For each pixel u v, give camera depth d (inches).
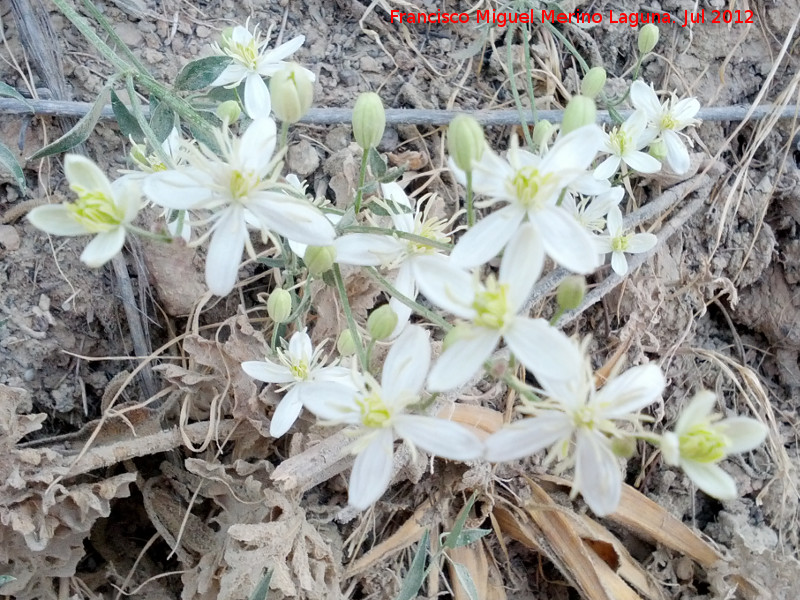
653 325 6.2
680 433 2.7
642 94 5.1
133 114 4.3
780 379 6.7
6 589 4.3
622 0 6.4
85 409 5.0
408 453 4.7
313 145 5.6
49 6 5.0
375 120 3.6
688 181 6.2
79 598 4.6
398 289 3.9
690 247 6.4
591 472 2.7
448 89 6.1
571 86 6.4
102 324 5.0
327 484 5.1
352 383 3.3
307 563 4.3
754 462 6.2
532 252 2.7
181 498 5.0
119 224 2.9
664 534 5.7
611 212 5.0
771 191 6.5
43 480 4.2
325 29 5.9
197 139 4.1
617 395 2.8
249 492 4.6
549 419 2.8
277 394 4.9
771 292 6.6
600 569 5.5
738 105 6.6
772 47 6.7
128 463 4.9
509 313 2.7
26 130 4.8
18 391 4.2
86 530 4.4
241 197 3.2
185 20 5.5
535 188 3.0
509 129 6.2
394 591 5.1
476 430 5.1
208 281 3.1
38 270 4.8
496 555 5.8
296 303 4.8
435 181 5.9
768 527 6.1
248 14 5.7
